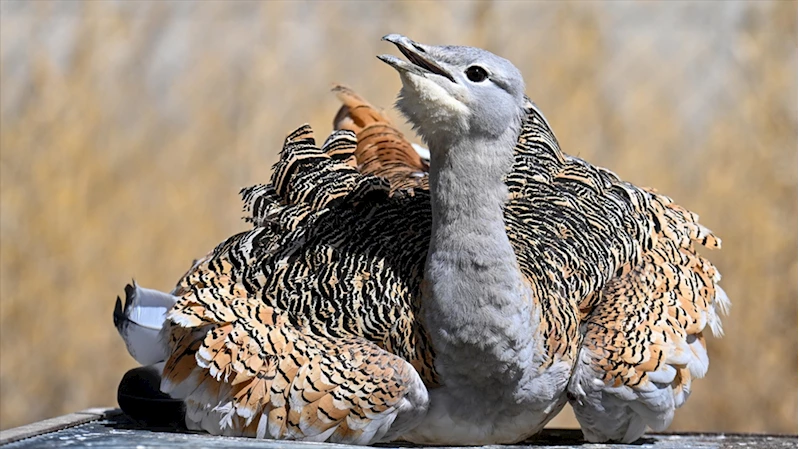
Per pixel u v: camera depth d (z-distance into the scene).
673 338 9.32
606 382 9.09
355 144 10.89
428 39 17.75
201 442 8.34
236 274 9.37
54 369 16.62
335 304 9.03
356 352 8.75
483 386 8.84
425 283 8.80
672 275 9.98
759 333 15.93
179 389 9.25
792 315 15.99
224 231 17.08
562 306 9.12
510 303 8.55
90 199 17.11
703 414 15.86
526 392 8.93
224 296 9.13
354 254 9.34
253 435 8.91
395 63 8.46
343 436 8.70
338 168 10.40
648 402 9.13
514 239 9.55
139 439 8.67
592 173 10.92
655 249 10.31
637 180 16.61
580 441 10.29
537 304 8.84
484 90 8.51
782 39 17.19
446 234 8.64
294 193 10.20
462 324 8.59
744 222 16.22
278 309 9.08
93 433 9.50
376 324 8.95
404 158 12.10
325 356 8.75
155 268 16.77
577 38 17.47
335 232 9.59
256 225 10.23
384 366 8.68
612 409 9.22
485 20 17.58
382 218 9.71
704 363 9.58
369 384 8.62
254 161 17.41
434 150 8.73
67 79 17.70
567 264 9.54
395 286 9.05
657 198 11.15
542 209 10.15
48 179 17.11
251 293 9.24
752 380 15.81
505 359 8.67
